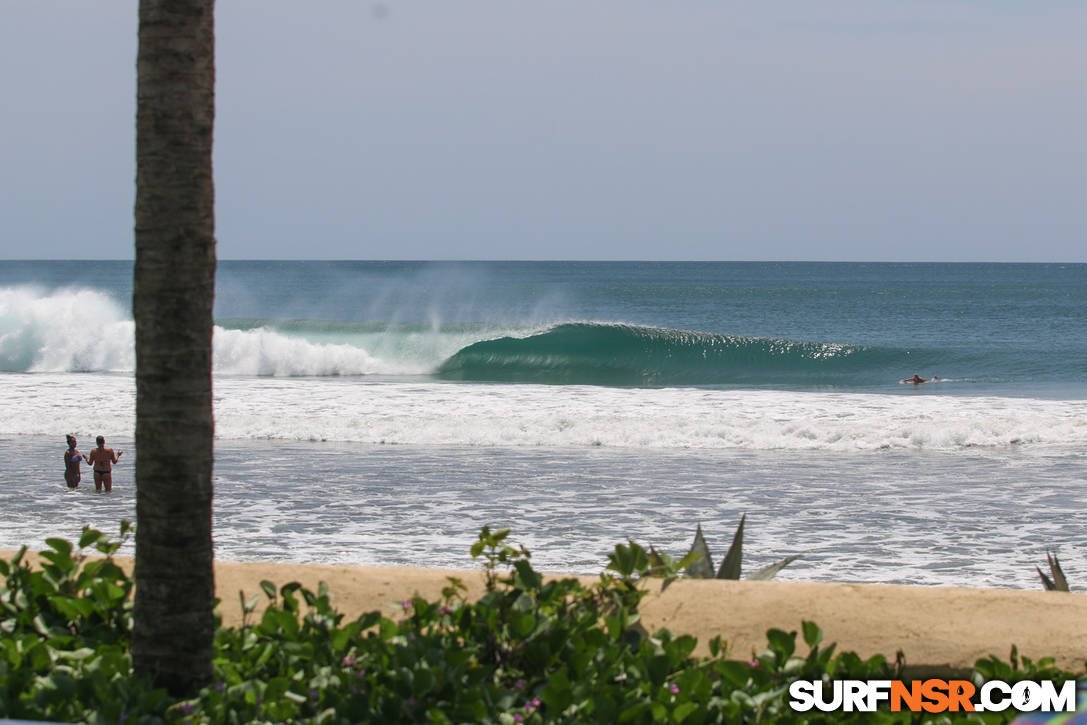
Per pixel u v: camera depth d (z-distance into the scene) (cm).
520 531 4825
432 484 6022
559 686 1348
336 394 10225
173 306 1424
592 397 10038
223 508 5331
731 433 7788
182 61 1406
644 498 5644
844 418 8556
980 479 6259
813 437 7750
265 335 13912
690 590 1816
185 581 1449
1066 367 14950
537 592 1664
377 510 5291
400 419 8406
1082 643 1648
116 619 1752
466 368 15212
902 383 13900
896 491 5869
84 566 1852
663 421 8212
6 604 1780
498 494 5738
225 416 8431
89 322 14150
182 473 1441
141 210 1426
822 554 4431
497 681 1530
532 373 15250
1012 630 1681
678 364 15488
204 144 1434
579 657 1507
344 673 1442
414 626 1666
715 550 4491
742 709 1422
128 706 1334
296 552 4419
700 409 9144
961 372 14925
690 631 1738
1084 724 1343
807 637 1562
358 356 14125
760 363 15600
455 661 1447
